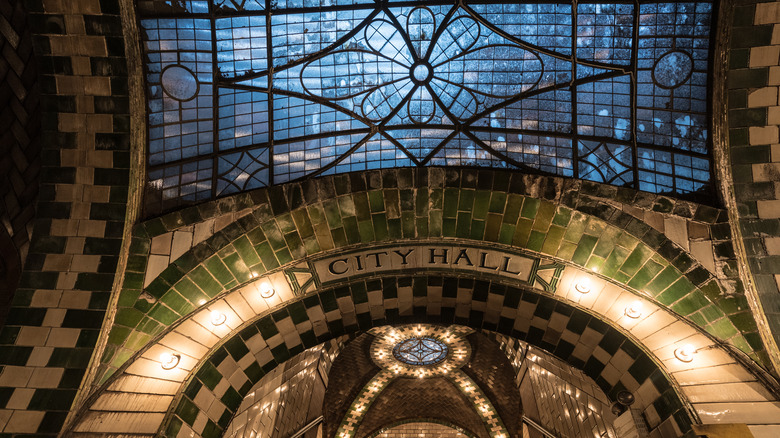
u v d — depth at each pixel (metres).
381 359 23.20
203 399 12.44
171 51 11.62
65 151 11.44
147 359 11.82
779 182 11.28
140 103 11.48
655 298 12.00
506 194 12.41
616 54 11.94
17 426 10.42
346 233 12.66
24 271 11.24
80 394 10.81
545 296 12.82
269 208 12.34
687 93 11.79
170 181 12.12
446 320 13.57
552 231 12.38
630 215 11.98
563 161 12.66
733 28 11.02
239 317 12.59
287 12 11.80
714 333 11.57
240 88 12.30
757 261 11.31
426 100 12.73
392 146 13.10
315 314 13.12
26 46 11.14
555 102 12.51
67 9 10.77
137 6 11.05
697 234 11.69
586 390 15.39
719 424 11.16
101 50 11.07
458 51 12.28
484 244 12.74
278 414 18.30
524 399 21.73
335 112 12.78
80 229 11.51
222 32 11.80
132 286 11.62
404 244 12.82
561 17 11.82
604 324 12.55
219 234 12.09
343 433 25.48
